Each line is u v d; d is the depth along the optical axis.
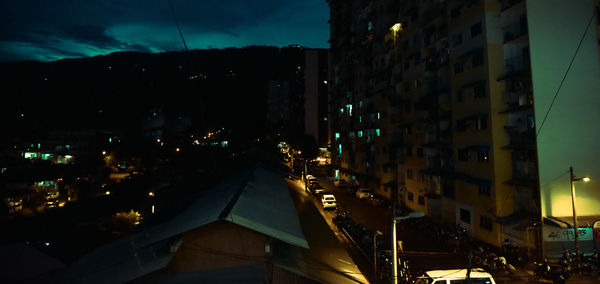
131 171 63.16
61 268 13.22
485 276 12.64
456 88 27.75
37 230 27.05
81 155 77.12
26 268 13.20
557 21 21.61
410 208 36.06
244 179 19.73
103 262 11.86
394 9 40.00
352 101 54.88
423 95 33.28
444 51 30.09
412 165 35.81
